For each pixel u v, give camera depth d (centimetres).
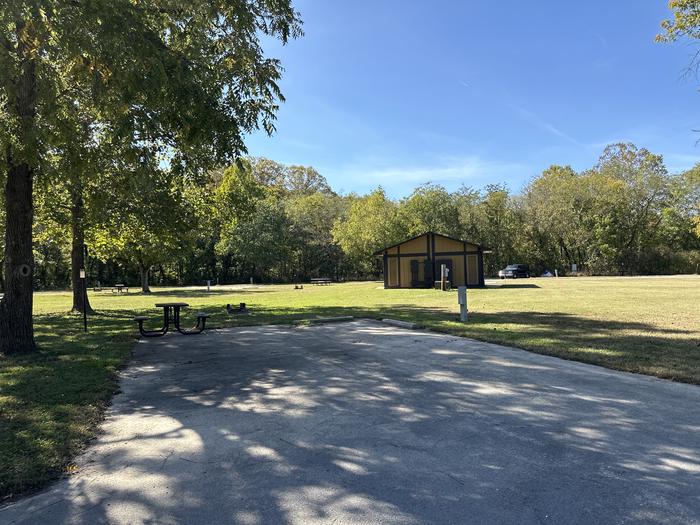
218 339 1111
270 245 5609
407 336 1077
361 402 574
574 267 5828
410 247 3638
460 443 436
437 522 302
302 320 1409
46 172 860
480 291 2844
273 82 927
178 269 5941
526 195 6269
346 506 326
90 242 2056
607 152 6619
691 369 684
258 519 312
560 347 873
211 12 845
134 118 739
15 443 450
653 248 5762
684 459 390
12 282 948
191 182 1611
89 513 327
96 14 662
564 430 463
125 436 480
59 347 1006
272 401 590
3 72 704
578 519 302
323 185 8662
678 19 1470
